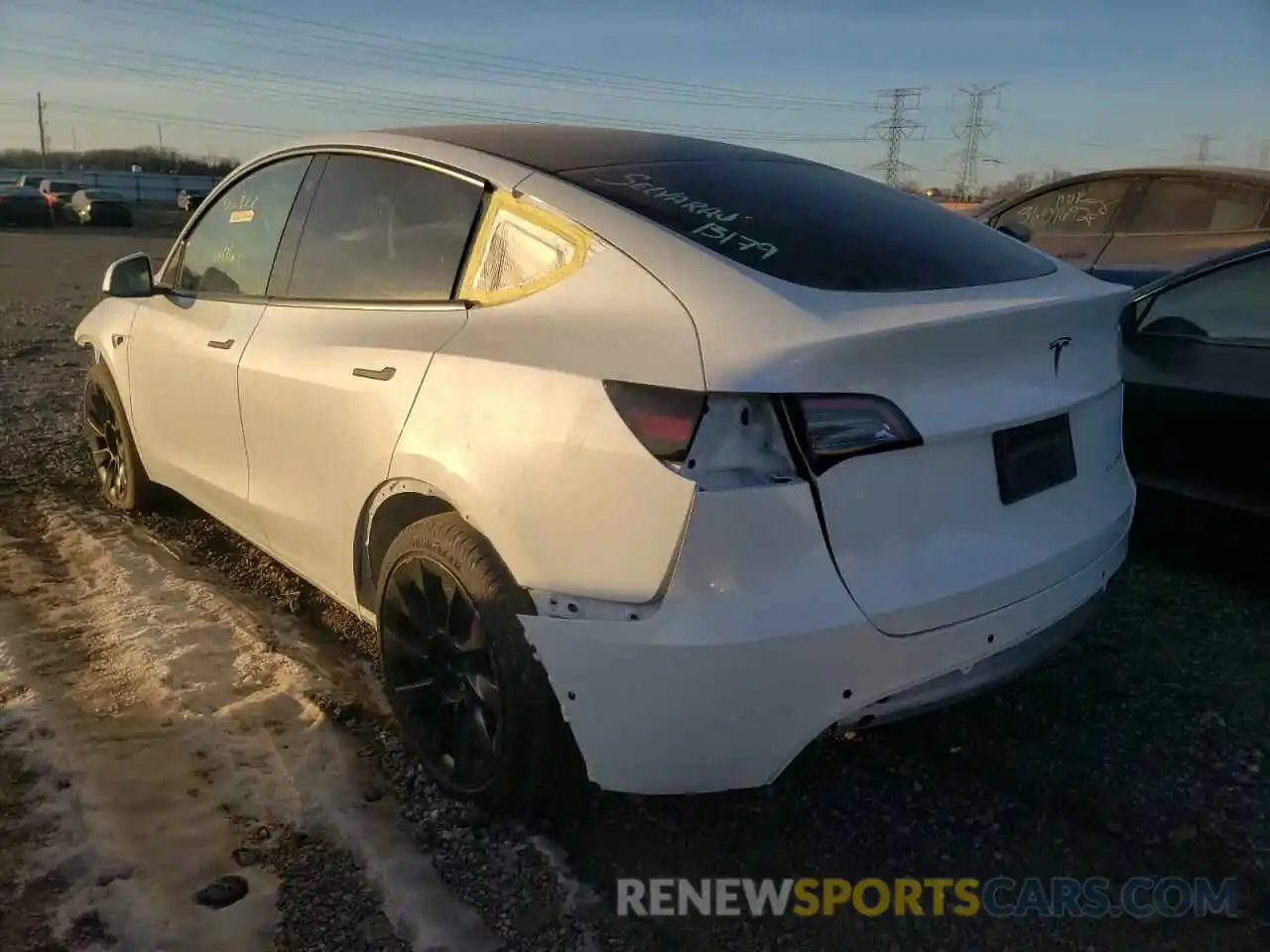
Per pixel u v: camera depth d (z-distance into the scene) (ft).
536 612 7.80
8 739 9.73
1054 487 8.64
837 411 7.18
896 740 10.17
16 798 8.89
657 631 7.20
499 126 11.37
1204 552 14.37
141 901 7.71
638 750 7.52
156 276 15.34
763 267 8.11
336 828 8.62
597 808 9.07
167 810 8.77
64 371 27.63
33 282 54.39
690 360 7.33
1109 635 12.28
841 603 7.22
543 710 7.99
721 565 7.08
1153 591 13.48
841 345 7.15
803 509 7.13
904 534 7.52
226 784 9.16
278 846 8.41
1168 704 10.78
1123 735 10.25
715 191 9.43
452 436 8.47
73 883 7.91
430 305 9.59
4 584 13.34
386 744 9.86
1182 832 8.85
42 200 114.01
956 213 11.35
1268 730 10.30
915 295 8.20
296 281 11.51
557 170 9.50
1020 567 8.07
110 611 12.51
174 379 13.28
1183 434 13.76
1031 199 27.55
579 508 7.55
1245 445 13.01
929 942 7.70
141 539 15.02
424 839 8.55
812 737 7.48
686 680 7.18
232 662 11.32
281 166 12.44
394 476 9.05
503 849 8.47
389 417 9.18
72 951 7.27
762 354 7.19
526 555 7.82
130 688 10.73
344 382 9.82
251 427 11.52
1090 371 9.14
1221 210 22.67
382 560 9.90
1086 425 9.15
